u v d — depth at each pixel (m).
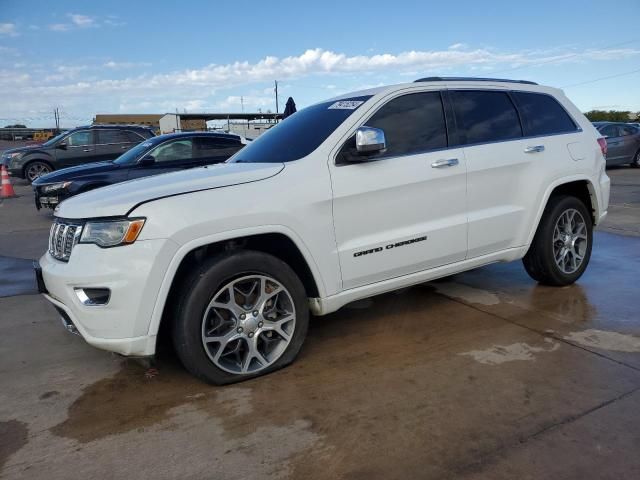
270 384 3.20
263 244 3.48
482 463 2.38
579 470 2.31
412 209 3.76
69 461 2.51
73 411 2.98
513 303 4.53
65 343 4.01
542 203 4.48
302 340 3.41
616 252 6.27
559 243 4.78
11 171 15.04
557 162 4.55
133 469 2.44
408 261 3.79
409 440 2.58
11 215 10.88
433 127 3.98
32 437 2.73
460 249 4.05
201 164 9.61
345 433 2.66
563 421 2.69
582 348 3.56
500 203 4.25
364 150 3.33
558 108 4.82
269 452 2.53
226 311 3.17
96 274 2.87
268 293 3.25
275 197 3.21
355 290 3.61
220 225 3.02
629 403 2.84
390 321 4.21
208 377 3.10
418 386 3.11
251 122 46.91
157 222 2.89
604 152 5.05
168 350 3.78
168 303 3.19
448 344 3.71
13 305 4.98
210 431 2.72
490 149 4.16
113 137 15.18
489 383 3.12
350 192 3.47
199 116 45.09
